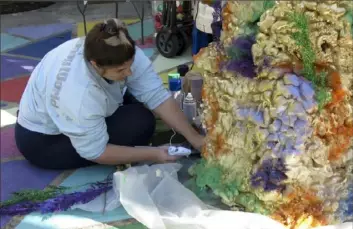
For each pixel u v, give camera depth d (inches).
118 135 82.0
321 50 60.0
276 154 63.2
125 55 69.0
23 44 152.3
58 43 153.3
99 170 84.1
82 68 73.2
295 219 66.5
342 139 65.4
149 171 77.0
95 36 68.9
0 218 73.4
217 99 68.1
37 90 79.1
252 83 63.5
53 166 84.3
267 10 59.6
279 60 60.9
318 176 65.2
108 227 70.4
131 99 88.9
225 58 66.5
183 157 83.8
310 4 58.3
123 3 189.6
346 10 59.5
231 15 64.0
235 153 68.2
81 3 187.3
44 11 186.2
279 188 64.9
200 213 68.7
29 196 76.1
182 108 92.5
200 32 124.8
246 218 66.3
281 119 61.9
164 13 133.5
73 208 74.1
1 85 122.3
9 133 97.7
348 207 68.3
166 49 134.9
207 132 71.8
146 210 68.9
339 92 62.6
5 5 189.0
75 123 73.7
